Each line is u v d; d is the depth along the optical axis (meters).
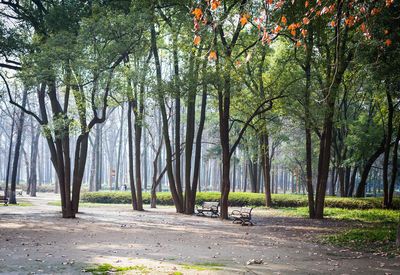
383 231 12.70
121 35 17.16
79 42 16.02
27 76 15.72
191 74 18.34
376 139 25.58
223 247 10.17
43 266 6.52
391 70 14.36
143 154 50.88
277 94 18.64
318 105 17.67
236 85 17.97
